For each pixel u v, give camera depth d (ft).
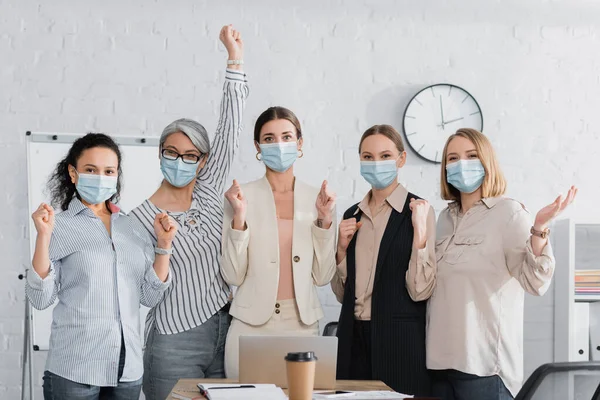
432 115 13.38
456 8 13.66
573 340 12.81
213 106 13.25
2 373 12.87
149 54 13.24
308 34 13.44
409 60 13.53
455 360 9.14
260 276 9.34
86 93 13.12
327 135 13.35
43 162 12.78
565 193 13.66
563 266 13.07
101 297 8.48
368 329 9.82
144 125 13.15
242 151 13.23
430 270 9.37
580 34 13.83
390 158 9.84
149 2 13.28
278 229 9.56
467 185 9.55
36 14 13.14
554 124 13.71
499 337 9.16
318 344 7.53
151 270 8.85
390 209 9.99
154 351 9.52
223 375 9.77
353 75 13.44
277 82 13.34
